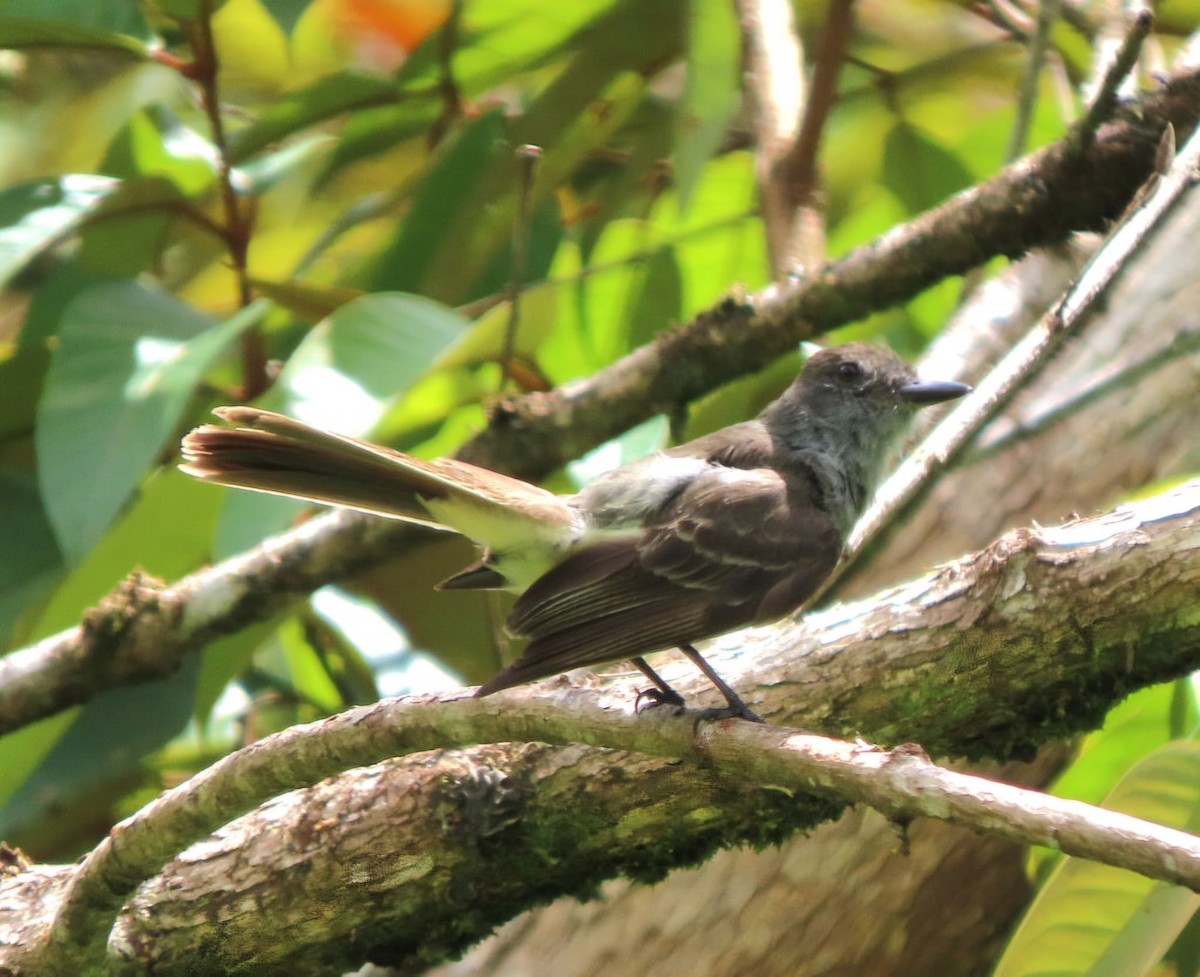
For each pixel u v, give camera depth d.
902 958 7.85
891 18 11.95
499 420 8.98
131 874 6.11
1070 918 6.66
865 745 5.09
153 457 8.02
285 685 10.55
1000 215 9.10
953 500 8.58
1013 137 9.61
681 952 7.65
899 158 11.75
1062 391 8.81
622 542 7.11
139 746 9.34
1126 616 6.12
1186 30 11.29
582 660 6.63
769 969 7.67
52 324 10.21
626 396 9.09
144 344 8.62
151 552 9.16
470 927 7.01
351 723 5.95
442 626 10.08
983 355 9.32
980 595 6.37
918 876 7.80
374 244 10.91
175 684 9.50
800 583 7.23
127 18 9.58
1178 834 4.29
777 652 6.77
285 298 9.76
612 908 7.71
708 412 10.21
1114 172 9.03
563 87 10.45
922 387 8.20
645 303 10.72
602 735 5.70
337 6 11.55
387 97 10.59
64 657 8.73
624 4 10.41
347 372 8.09
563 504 7.23
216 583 8.78
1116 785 6.70
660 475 7.48
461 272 10.38
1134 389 8.80
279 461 6.89
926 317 11.55
